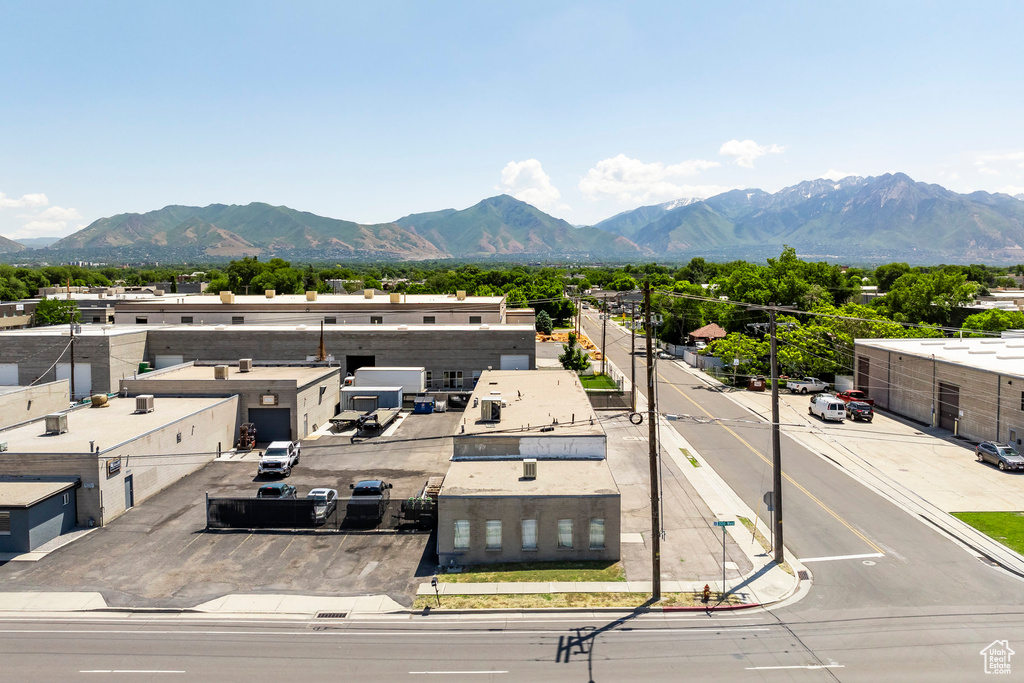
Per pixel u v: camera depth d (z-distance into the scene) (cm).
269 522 3272
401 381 6141
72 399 5422
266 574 2766
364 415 5294
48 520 3094
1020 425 4303
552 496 2873
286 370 5681
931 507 3475
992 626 2305
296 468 4238
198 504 3603
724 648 2181
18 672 2055
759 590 2603
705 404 6266
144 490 3669
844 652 2142
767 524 3284
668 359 9369
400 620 2403
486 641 2247
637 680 1992
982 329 8250
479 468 3269
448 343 6506
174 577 2741
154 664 2106
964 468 4134
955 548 2975
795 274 10444
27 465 3278
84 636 2291
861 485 3850
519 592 2602
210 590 2630
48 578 2731
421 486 3847
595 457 3388
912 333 7612
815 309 9088
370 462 4369
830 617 2388
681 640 2238
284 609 2481
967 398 4853
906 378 5625
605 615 2433
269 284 16875
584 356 7888
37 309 10006
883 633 2264
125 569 2814
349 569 2814
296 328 6481
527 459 3384
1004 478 3931
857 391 5991
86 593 2605
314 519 3269
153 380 4900
